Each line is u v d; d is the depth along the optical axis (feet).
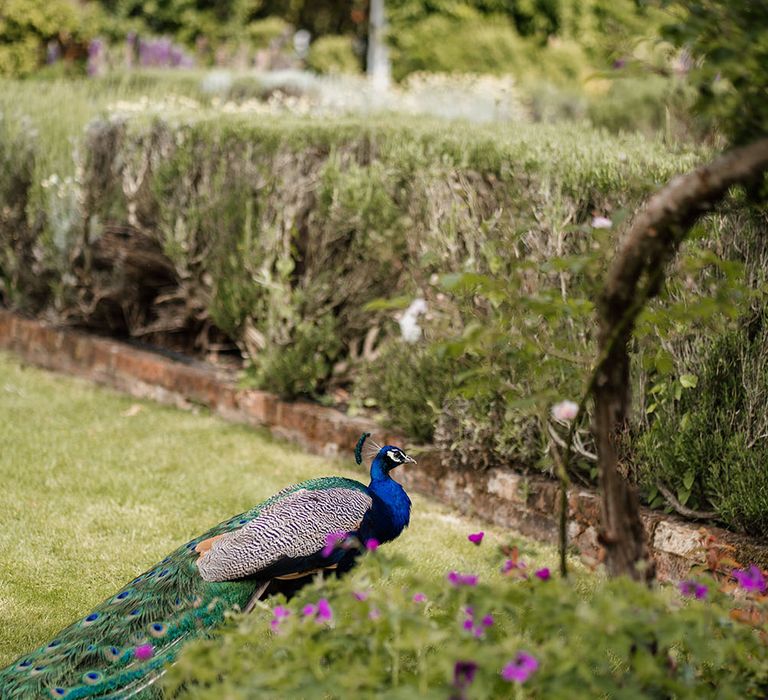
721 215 15.56
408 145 21.17
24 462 20.61
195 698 8.86
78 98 33.37
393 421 21.16
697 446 16.06
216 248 23.81
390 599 9.50
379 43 77.66
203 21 80.94
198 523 18.08
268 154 22.63
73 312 27.96
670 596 9.70
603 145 18.95
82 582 15.60
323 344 22.63
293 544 12.73
